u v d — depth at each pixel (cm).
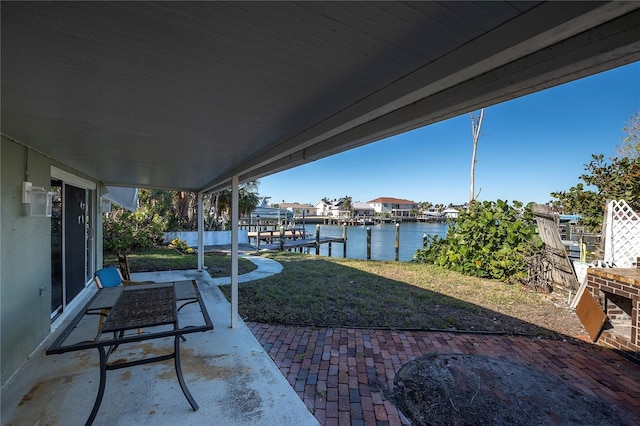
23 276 297
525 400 264
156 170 450
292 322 435
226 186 588
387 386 283
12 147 273
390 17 89
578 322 455
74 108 179
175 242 1285
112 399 247
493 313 488
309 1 83
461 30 96
